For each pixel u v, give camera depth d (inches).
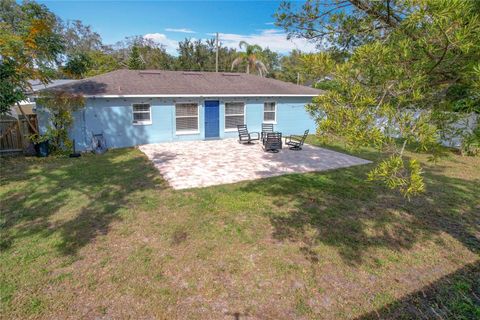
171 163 470.0
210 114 695.7
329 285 178.2
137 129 624.1
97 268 190.2
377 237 235.6
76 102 526.9
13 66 434.3
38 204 293.3
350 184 368.2
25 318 150.3
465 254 213.2
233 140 696.4
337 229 247.6
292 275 186.7
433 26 87.5
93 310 156.2
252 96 718.5
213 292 170.7
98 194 323.0
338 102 109.7
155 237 229.6
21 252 206.2
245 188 347.9
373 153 551.5
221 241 225.1
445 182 385.1
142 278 181.3
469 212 286.5
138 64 1423.5
